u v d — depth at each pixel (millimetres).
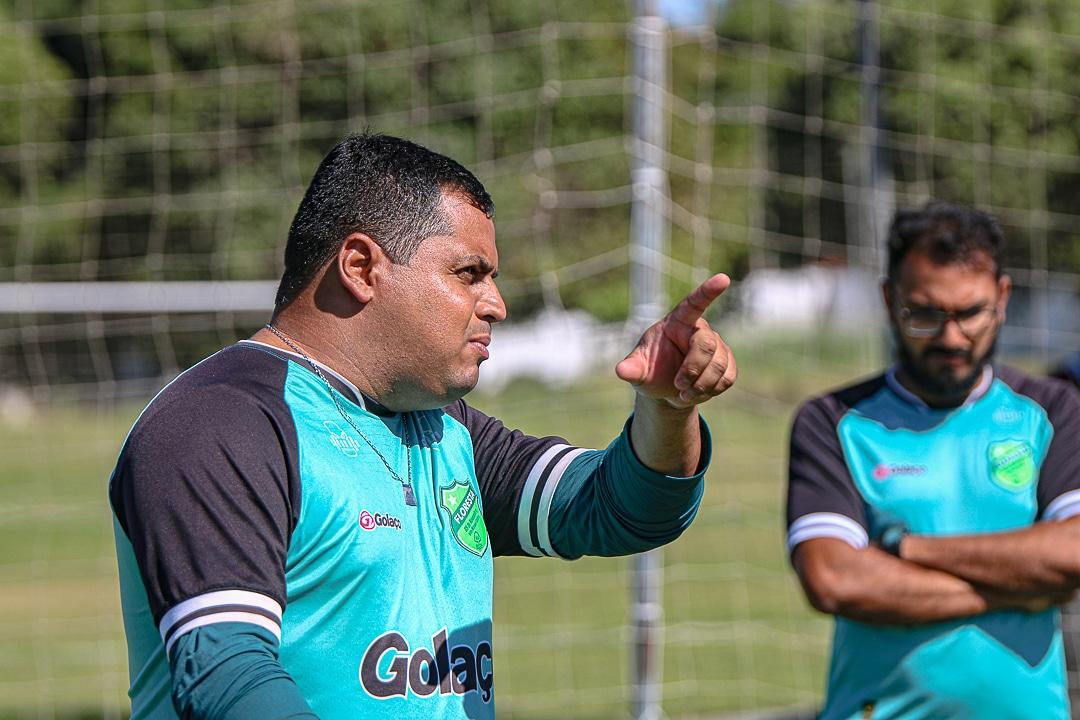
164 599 4547
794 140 41812
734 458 38531
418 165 5391
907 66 31484
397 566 5105
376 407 5418
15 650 21453
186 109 39938
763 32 41469
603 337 31688
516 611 24297
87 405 38688
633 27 14336
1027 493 7930
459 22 40500
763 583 26891
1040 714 7730
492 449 6086
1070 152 30484
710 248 40844
